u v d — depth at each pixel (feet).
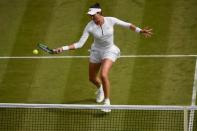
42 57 89.71
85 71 86.12
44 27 96.17
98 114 76.89
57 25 96.37
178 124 73.87
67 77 85.20
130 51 89.20
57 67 87.35
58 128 74.95
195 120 73.56
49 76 85.66
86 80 84.23
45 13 99.19
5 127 75.82
